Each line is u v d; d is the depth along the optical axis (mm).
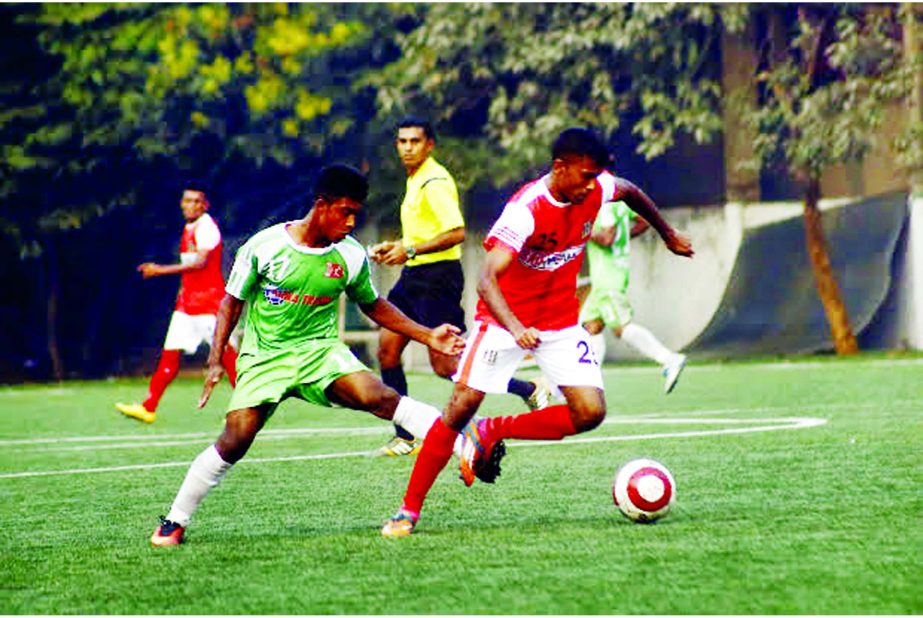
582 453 21406
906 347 55219
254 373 14633
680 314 58750
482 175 58219
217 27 55219
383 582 12000
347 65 58469
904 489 16484
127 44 55281
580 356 15172
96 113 56344
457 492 17594
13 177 56500
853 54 52156
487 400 34562
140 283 63375
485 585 11703
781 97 54375
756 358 54094
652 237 59156
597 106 56250
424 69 56188
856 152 52719
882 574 11688
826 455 19984
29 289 62469
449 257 22750
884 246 55625
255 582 12234
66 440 27688
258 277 14539
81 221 57781
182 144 57094
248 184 60000
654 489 14492
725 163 57500
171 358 30500
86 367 63156
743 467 18969
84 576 12867
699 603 10805
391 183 56312
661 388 37062
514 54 55344
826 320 55125
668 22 53031
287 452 23344
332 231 14336
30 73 57969
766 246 57156
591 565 12391
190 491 14477
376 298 15039
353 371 14789
